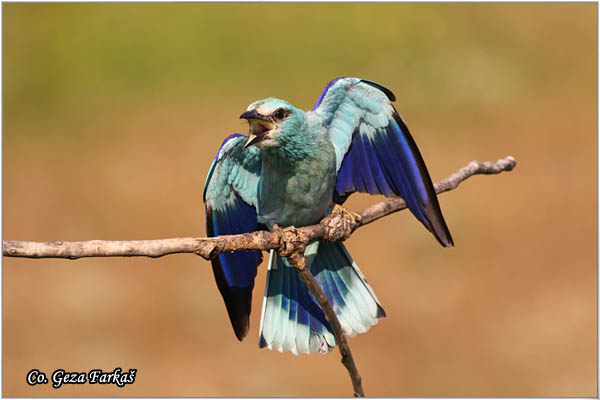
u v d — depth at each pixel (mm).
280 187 6453
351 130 6562
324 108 6480
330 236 6125
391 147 6445
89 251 4277
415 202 6363
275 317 6629
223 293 6562
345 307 6602
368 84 6336
